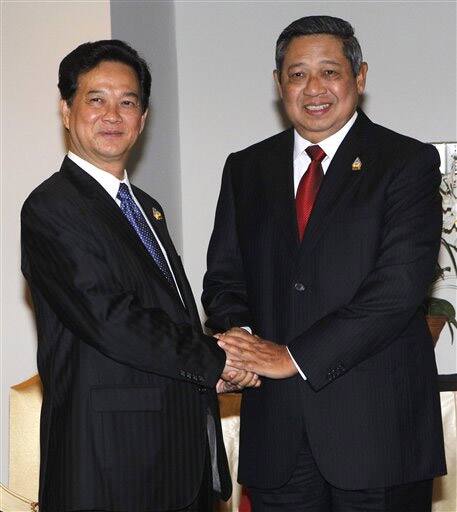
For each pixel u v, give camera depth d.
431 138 5.62
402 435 3.21
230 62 5.85
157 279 3.21
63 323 3.14
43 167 4.58
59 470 3.08
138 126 3.36
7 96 4.59
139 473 3.08
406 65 5.64
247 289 3.45
